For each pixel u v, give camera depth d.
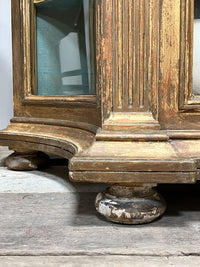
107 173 0.67
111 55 0.77
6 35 1.81
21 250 0.60
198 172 0.72
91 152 0.71
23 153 1.20
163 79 0.78
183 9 0.75
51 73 1.11
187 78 0.77
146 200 0.71
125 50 0.77
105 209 0.71
